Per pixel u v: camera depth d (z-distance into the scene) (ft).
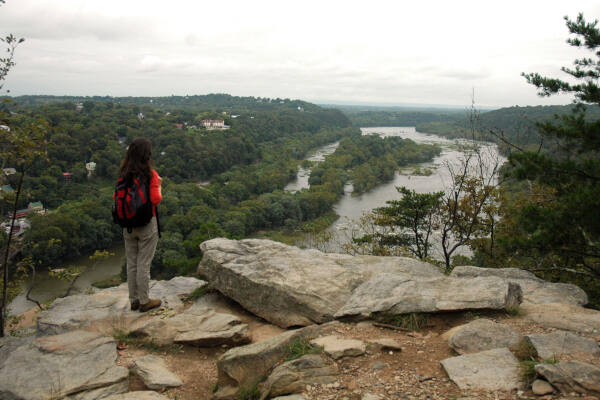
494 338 12.37
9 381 12.09
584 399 8.88
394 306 15.33
